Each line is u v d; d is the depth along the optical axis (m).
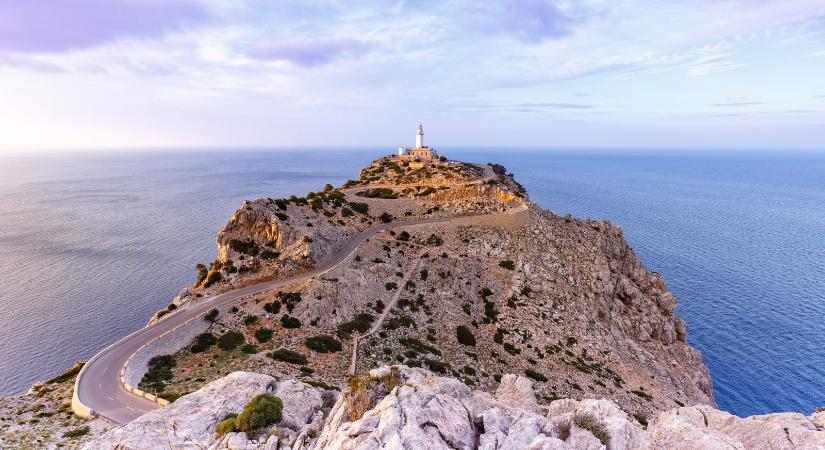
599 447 20.08
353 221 102.12
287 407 33.00
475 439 21.56
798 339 110.00
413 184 137.12
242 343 55.09
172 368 49.34
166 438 28.62
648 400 65.31
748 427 23.84
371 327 65.50
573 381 64.50
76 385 43.31
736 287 145.38
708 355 103.94
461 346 68.25
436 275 85.81
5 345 102.44
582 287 92.50
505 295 84.69
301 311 63.56
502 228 102.69
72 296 132.50
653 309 100.12
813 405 86.06
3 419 36.44
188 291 70.12
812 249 195.12
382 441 20.22
